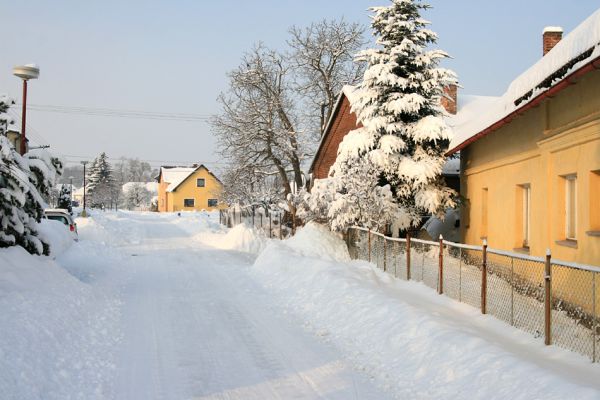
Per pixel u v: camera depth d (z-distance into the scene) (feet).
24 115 50.34
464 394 18.45
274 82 116.06
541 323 24.20
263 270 50.31
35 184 36.55
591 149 30.04
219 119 112.47
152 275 49.62
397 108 59.98
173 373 21.53
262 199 117.29
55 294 30.86
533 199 39.17
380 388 20.06
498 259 33.09
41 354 20.68
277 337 27.43
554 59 31.53
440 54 62.85
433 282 35.91
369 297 31.76
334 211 55.57
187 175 277.03
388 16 64.49
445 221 70.69
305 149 120.16
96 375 20.76
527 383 17.25
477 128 46.57
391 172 60.80
